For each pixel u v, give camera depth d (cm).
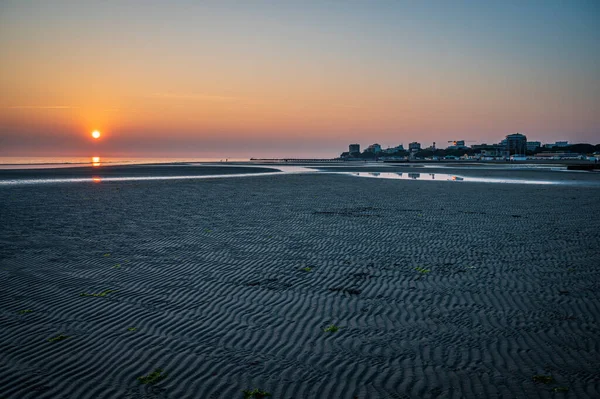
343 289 888
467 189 3397
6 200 2478
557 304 791
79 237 1420
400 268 1048
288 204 2389
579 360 571
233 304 798
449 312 758
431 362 571
